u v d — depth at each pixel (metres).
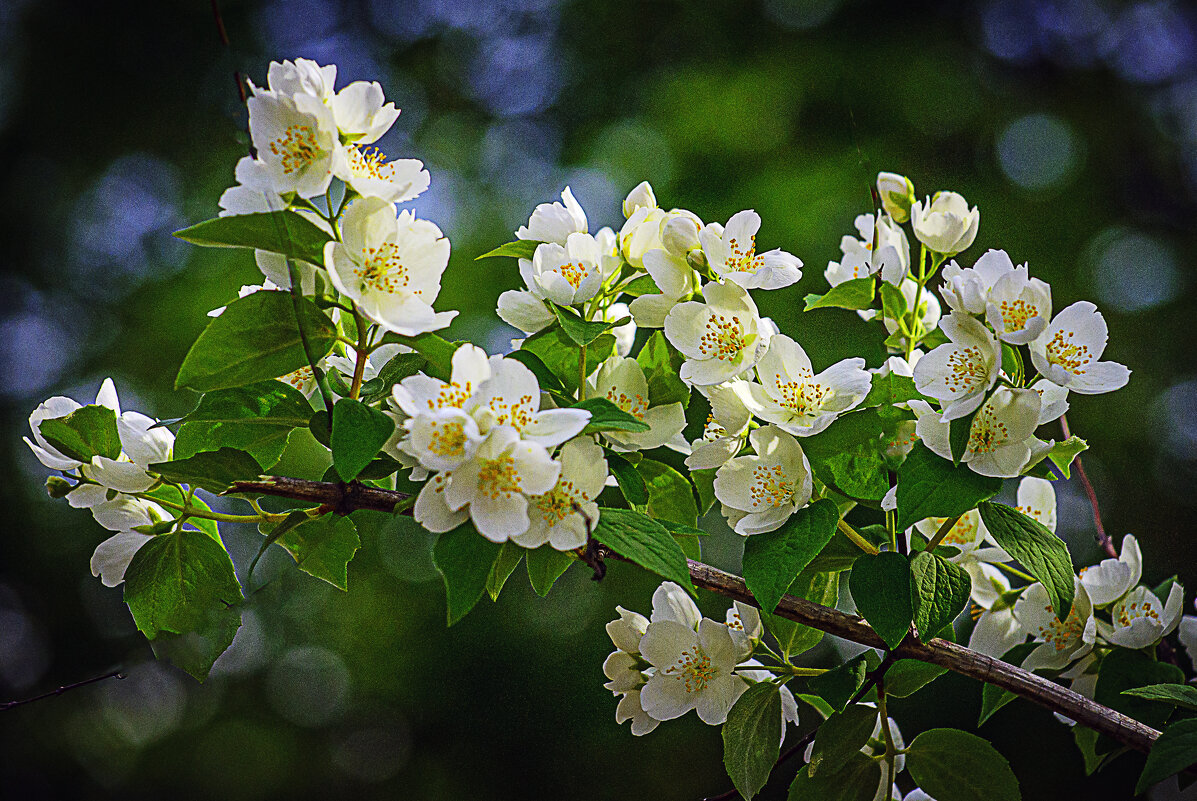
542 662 8.86
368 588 9.74
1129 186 10.14
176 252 10.05
